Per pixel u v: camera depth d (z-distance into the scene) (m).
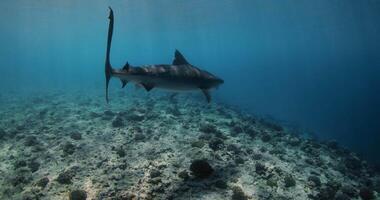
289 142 11.68
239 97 42.41
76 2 39.03
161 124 12.02
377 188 8.80
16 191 6.95
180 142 9.90
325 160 10.59
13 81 47.09
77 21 57.19
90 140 10.25
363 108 47.03
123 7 40.97
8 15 50.69
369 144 25.61
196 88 6.89
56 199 6.59
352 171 10.09
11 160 8.88
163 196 6.56
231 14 44.00
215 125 12.77
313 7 37.12
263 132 12.29
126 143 9.83
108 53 6.12
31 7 43.00
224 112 16.02
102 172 7.73
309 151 11.03
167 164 8.09
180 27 59.81
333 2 34.03
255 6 37.97
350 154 12.58
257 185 7.40
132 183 7.11
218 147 9.20
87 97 22.67
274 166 8.67
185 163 8.16
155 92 23.97
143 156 8.72
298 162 9.58
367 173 10.62
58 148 9.52
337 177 9.11
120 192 6.72
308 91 73.75
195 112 15.20
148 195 6.56
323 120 35.03
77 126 12.21
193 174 7.39
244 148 9.90
